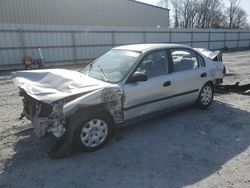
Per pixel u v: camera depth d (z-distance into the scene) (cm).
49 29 1544
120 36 1944
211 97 562
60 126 324
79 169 318
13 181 294
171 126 458
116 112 373
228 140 403
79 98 323
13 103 643
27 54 1484
